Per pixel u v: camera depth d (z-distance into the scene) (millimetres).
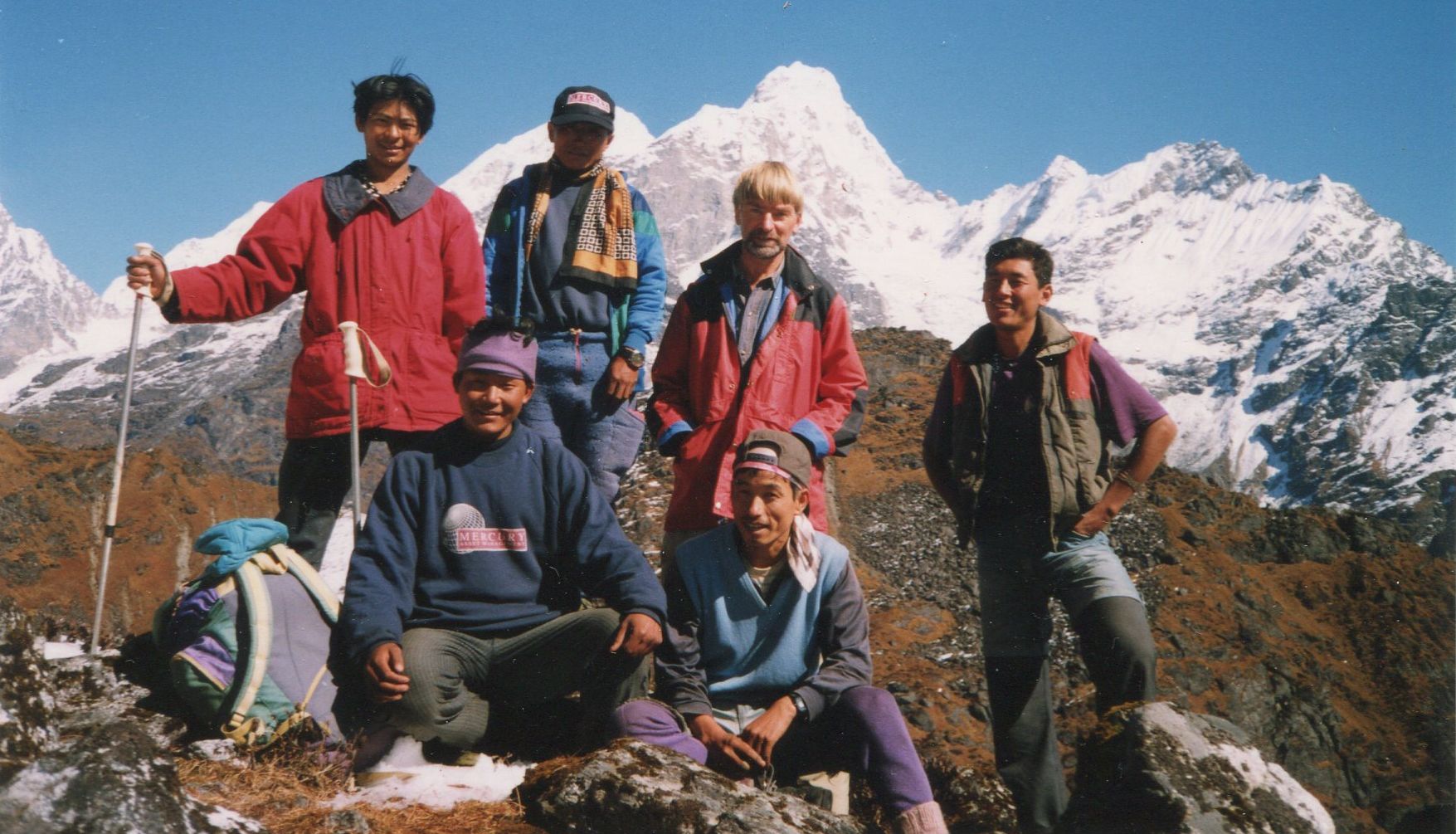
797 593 4855
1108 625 5562
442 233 5898
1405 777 30781
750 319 5996
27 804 3100
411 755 4598
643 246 6359
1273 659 33750
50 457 69500
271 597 4695
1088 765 5230
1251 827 4730
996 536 5914
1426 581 40781
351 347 5402
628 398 6238
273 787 4195
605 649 4863
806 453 4949
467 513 4883
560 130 6348
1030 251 5883
